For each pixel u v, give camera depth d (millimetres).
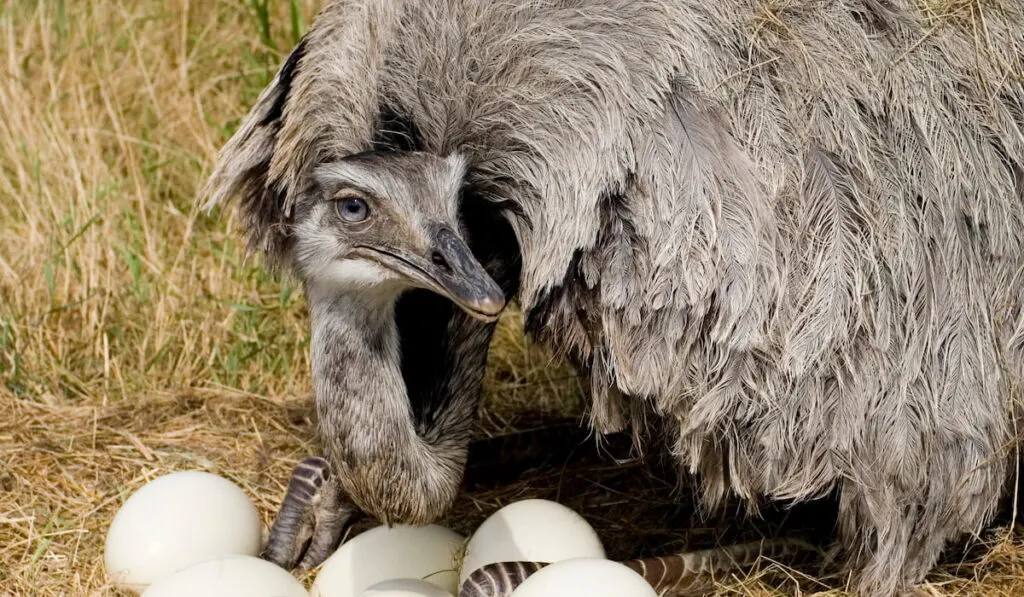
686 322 6629
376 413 6652
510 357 10008
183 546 6930
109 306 10047
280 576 6387
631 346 6742
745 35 6711
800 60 6711
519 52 6711
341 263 6566
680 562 7277
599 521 8258
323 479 7562
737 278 6512
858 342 6688
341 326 6672
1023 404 7102
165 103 12031
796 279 6598
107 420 9055
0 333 9734
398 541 7000
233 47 12367
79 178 10594
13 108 11383
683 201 6500
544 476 8719
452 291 6305
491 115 6730
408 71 6828
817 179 6629
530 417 9469
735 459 6918
